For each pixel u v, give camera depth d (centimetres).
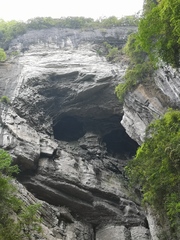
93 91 3098
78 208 2347
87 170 2641
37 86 3103
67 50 3675
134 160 1861
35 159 2352
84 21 4097
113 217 2383
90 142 3250
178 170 1472
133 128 2541
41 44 3753
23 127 2564
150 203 1822
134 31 3862
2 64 3297
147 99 2417
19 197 1881
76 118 3431
